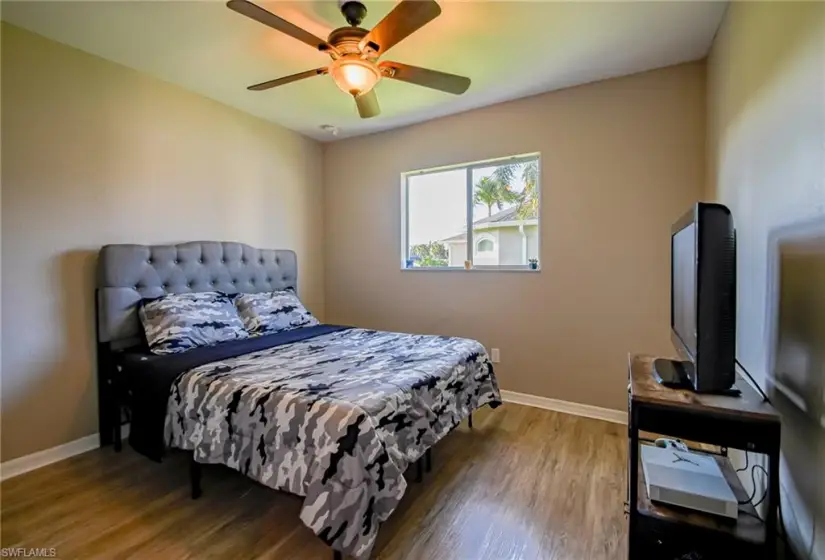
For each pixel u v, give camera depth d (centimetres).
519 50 240
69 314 240
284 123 370
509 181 337
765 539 119
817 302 111
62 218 236
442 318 364
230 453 174
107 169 255
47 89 228
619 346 288
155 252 271
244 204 345
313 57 249
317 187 422
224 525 175
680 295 166
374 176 396
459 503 190
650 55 249
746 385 141
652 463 153
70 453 240
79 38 228
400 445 167
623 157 281
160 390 204
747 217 169
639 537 133
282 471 157
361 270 408
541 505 188
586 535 167
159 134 282
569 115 297
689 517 130
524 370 324
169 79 281
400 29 167
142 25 214
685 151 262
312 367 208
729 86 198
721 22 211
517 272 325
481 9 200
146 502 192
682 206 265
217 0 193
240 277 329
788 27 130
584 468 222
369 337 287
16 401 219
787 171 130
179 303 262
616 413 289
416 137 369
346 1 191
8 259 216
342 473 144
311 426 155
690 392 132
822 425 108
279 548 161
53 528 173
